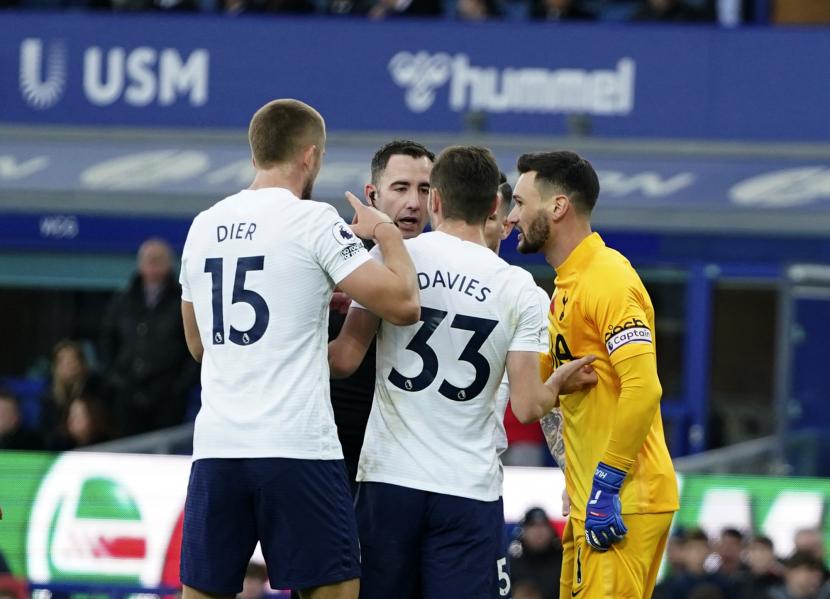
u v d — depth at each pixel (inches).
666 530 788.6
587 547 783.7
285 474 711.1
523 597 1202.0
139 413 1541.6
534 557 1216.8
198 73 1934.1
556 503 1253.7
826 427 1707.7
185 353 1550.2
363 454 759.7
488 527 753.6
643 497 776.9
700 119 1879.9
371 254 761.6
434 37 1908.2
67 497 1243.2
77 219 1891.0
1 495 1242.6
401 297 716.0
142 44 1942.7
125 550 1233.4
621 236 1807.3
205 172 1834.4
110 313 1569.9
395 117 1907.0
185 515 739.4
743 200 1744.6
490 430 762.8
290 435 711.7
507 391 803.4
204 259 735.7
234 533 725.9
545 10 1963.6
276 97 1924.2
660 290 1822.1
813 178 1793.8
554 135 1892.2
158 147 1908.2
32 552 1238.3
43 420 1555.1
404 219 830.5
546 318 773.9
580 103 1894.7
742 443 1813.5
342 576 721.0
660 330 1825.8
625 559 775.1
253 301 719.7
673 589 1205.1
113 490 1242.0
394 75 1910.7
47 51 1952.5
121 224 1889.8
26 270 1914.4
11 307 1927.9
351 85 1914.4
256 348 717.3
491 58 1899.6
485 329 748.0
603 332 761.6
